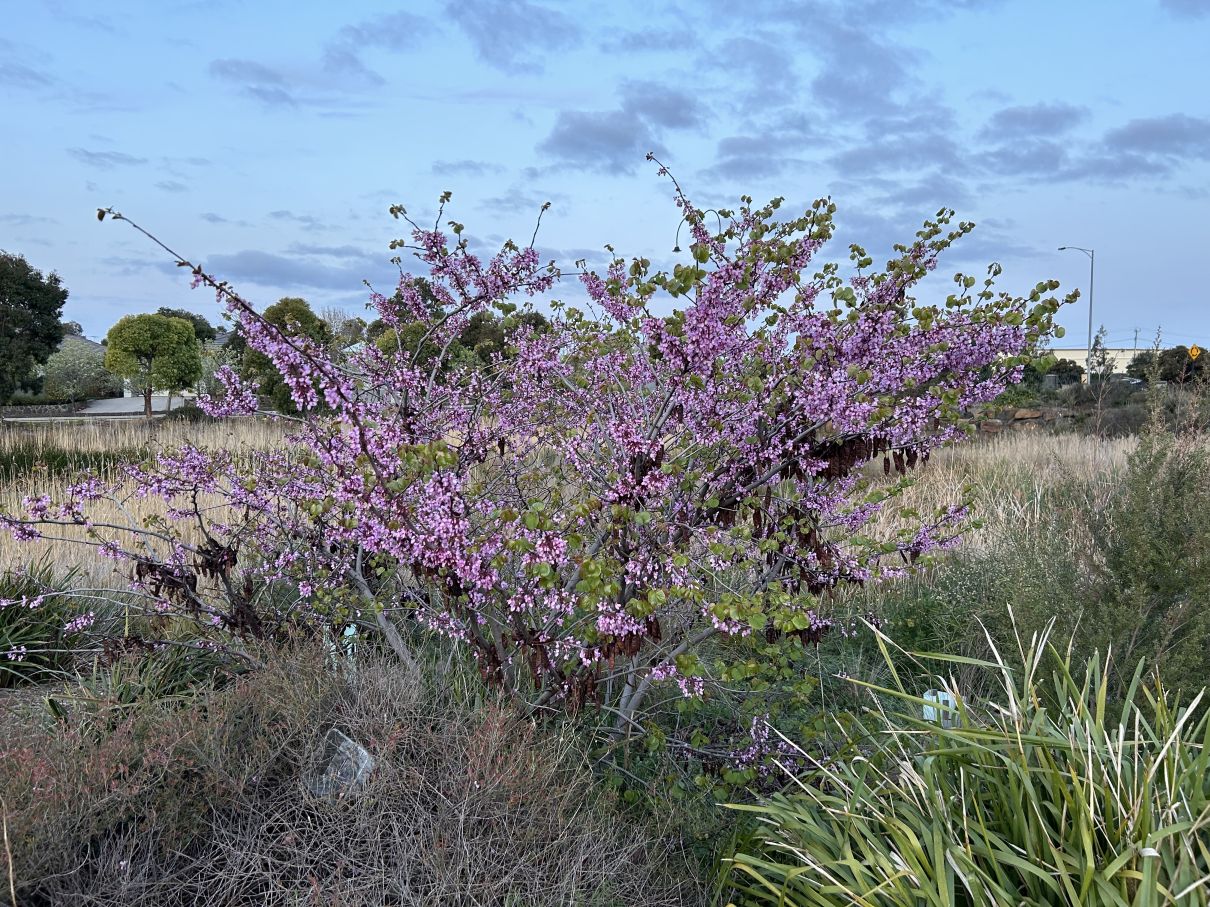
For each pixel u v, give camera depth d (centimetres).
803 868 249
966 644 559
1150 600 455
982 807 259
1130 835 221
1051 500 740
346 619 451
